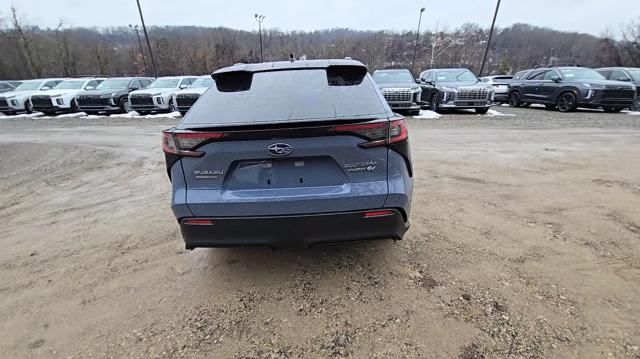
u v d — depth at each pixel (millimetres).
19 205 4441
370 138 2148
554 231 3123
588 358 1767
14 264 2912
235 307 2258
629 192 4047
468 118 11406
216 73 2734
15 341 2031
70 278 2672
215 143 2146
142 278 2631
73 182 5438
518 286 2355
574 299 2207
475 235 3090
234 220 2186
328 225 2191
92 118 14719
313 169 2178
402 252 2828
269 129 2080
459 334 1953
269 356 1861
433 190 4289
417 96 11602
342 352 1868
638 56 33438
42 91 17016
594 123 9852
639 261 2613
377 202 2180
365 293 2340
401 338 1943
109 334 2062
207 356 1875
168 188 4918
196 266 2762
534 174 4867
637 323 1989
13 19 42062
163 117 14273
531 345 1859
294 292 2381
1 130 11930
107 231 3504
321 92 2465
